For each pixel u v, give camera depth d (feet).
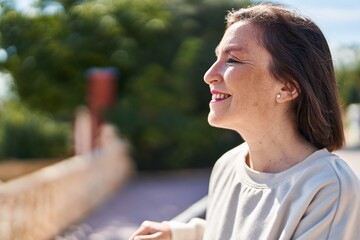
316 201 4.84
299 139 5.40
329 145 5.46
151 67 47.91
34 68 46.21
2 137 44.88
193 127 46.11
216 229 5.59
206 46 48.19
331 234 4.76
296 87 5.24
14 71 46.39
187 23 48.85
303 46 5.24
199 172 45.21
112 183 36.17
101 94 43.42
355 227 4.88
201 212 7.52
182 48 47.01
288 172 5.15
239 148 6.21
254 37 5.28
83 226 26.30
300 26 5.30
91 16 46.44
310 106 5.25
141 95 46.78
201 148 46.52
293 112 5.37
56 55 45.50
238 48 5.29
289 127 5.37
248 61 5.26
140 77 47.44
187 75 47.29
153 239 6.21
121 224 26.96
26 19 44.11
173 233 6.26
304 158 5.29
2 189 18.88
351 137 67.41
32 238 21.02
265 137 5.39
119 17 47.16
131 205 31.65
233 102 5.33
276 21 5.28
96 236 24.56
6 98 48.88
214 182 6.16
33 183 21.06
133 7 48.06
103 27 46.14
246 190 5.39
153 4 48.55
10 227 19.17
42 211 22.26
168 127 45.52
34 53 45.39
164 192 36.06
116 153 38.04
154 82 47.60
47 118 49.39
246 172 5.49
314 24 5.42
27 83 47.03
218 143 47.03
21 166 40.22
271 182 5.21
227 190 5.74
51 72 46.55
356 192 4.89
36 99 48.01
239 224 5.27
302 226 4.84
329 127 5.34
